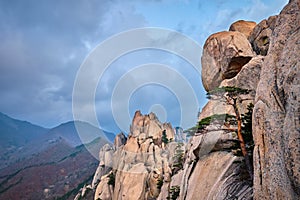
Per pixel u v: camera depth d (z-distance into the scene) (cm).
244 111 1363
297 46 570
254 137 699
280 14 725
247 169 1099
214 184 1209
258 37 2002
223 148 1377
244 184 1035
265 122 644
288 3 719
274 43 697
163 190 2344
